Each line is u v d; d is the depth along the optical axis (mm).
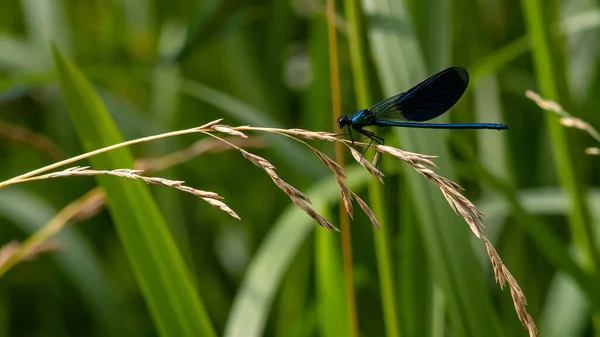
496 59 1213
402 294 1139
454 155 1262
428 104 1094
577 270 1139
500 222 1245
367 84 1119
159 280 1100
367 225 1229
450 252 1104
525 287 1247
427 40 1127
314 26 1251
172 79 1273
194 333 1099
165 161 1155
